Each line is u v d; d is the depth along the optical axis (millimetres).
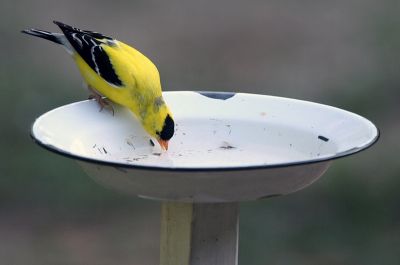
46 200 12430
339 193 11750
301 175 4809
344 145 5539
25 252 11242
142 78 6535
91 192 12508
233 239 5586
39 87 14422
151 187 4742
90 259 11094
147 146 6273
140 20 19031
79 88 14688
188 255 5492
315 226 11281
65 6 19078
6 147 12875
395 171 12008
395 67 16047
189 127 6344
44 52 16516
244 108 6387
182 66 16781
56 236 11711
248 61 17203
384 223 11406
